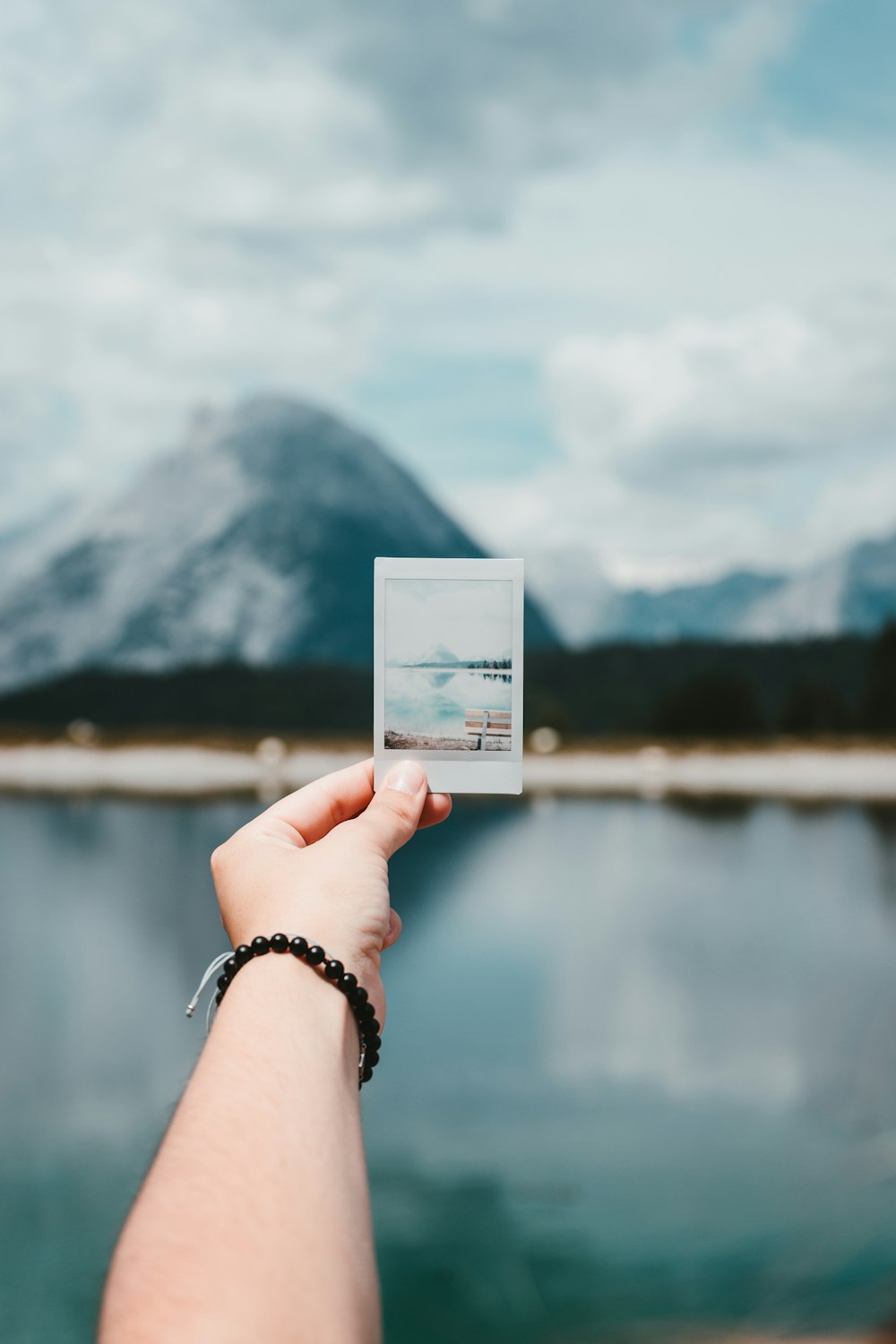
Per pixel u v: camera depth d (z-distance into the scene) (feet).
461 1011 24.40
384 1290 11.89
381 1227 13.83
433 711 3.33
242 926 2.21
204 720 77.30
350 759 71.31
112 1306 1.32
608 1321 10.62
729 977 26.23
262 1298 1.31
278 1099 1.63
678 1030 22.44
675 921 31.99
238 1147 1.53
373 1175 15.81
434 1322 10.94
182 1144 1.55
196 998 2.07
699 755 67.05
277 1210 1.44
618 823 50.80
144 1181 1.52
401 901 34.94
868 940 29.07
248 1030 1.78
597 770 66.08
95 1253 13.28
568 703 72.64
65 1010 25.17
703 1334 9.70
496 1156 16.20
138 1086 20.16
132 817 53.31
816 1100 17.38
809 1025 21.91
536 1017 23.80
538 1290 11.53
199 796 60.44
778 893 35.06
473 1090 19.44
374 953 2.13
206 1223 1.41
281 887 2.20
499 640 3.35
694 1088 19.19
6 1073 20.88
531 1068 20.62
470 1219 13.82
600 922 32.17
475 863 41.32
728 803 56.13
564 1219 13.74
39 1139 17.42
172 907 35.27
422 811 2.72
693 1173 15.24
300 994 1.89
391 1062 21.01
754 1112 17.71
